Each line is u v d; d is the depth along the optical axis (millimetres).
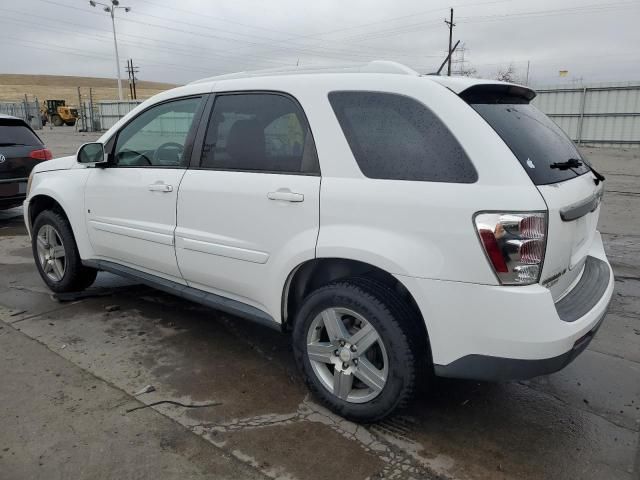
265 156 3170
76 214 4422
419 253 2521
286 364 3605
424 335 2703
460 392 3275
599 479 2504
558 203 2455
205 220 3412
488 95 2828
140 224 3879
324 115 2914
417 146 2615
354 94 2852
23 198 7805
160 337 3992
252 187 3137
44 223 4773
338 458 2625
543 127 3012
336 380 2914
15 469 2500
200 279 3590
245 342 3936
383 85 2777
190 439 2750
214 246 3369
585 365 3633
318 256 2830
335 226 2779
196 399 3135
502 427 2912
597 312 2684
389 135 2705
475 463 2611
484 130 2508
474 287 2418
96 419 2908
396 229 2592
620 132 21203
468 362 2504
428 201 2504
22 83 128375
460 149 2504
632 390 3316
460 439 2799
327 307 2883
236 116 3361
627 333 4145
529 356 2377
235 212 3223
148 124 3930
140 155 3988
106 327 4160
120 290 5012
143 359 3635
